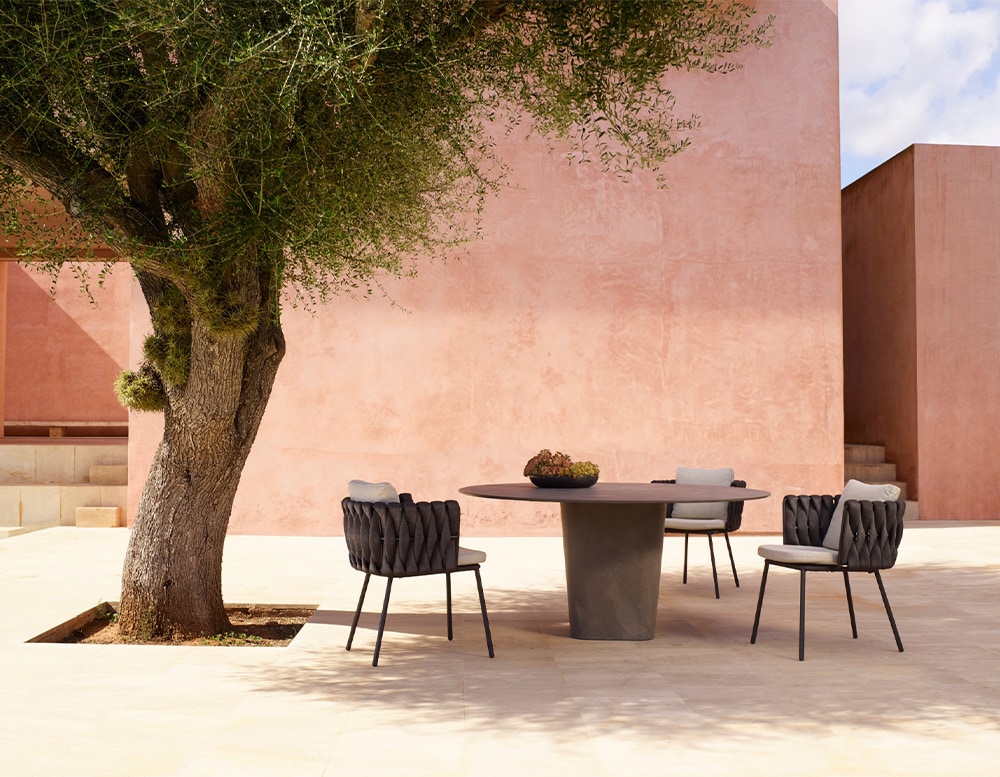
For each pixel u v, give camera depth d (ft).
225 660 14.21
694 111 30.68
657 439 30.32
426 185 15.31
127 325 45.37
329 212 11.82
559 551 26.81
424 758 10.03
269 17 11.35
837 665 14.24
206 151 12.24
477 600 19.43
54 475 33.12
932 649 15.33
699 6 13.57
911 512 33.94
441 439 30.04
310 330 30.07
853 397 39.88
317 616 17.58
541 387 30.22
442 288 30.19
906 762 10.03
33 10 11.23
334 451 29.96
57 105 12.34
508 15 13.50
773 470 30.55
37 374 45.14
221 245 13.33
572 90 13.92
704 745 10.51
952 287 34.40
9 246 35.55
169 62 12.55
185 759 9.98
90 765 9.79
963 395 34.30
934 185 34.45
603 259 30.40
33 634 15.43
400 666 13.98
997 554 26.25
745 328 30.63
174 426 15.62
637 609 15.94
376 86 12.86
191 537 15.97
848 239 40.37
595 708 11.90
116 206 13.43
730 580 22.27
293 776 9.50
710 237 30.63
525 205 30.32
